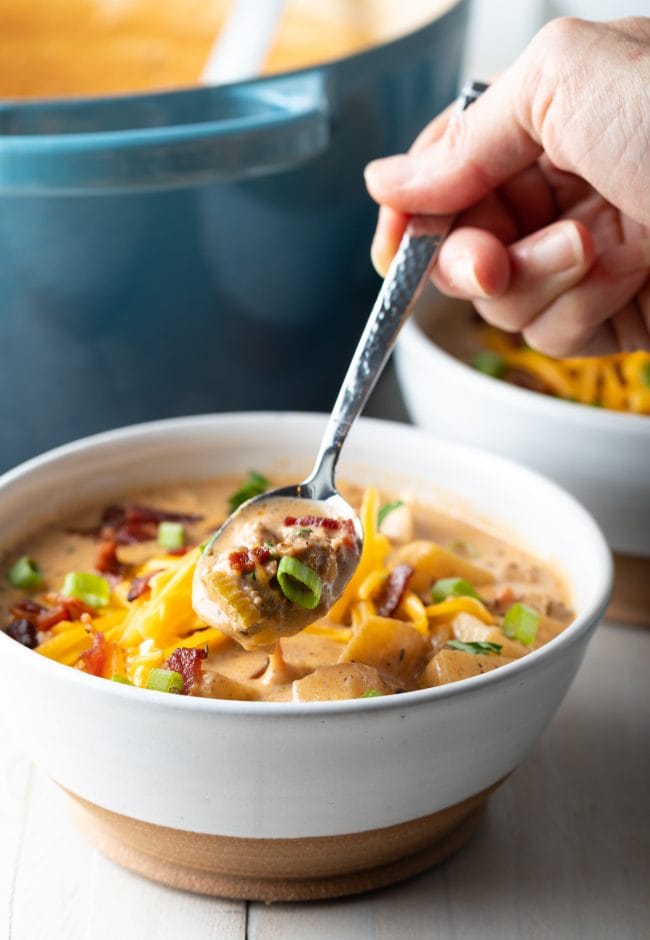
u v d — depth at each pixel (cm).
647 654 62
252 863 50
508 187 59
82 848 53
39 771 56
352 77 67
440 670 52
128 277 66
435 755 49
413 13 80
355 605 55
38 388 69
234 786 48
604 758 57
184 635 53
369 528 56
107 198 64
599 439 61
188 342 69
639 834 55
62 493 60
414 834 50
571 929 51
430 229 57
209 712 47
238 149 62
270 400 72
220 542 53
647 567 63
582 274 56
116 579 57
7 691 50
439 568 57
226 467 62
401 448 62
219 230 66
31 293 66
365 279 72
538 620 55
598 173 53
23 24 84
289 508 54
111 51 85
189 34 85
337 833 49
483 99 55
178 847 50
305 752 48
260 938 51
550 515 59
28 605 55
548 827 55
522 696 49
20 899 52
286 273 69
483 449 63
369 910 52
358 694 50
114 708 48
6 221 64
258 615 50
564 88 52
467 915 52
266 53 79
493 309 58
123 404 70
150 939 51
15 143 60
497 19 112
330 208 68
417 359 65
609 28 53
